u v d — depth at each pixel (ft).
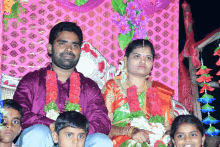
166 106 11.53
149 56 11.50
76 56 10.73
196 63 14.85
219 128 16.07
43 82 10.64
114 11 13.87
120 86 11.46
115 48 13.71
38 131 8.33
